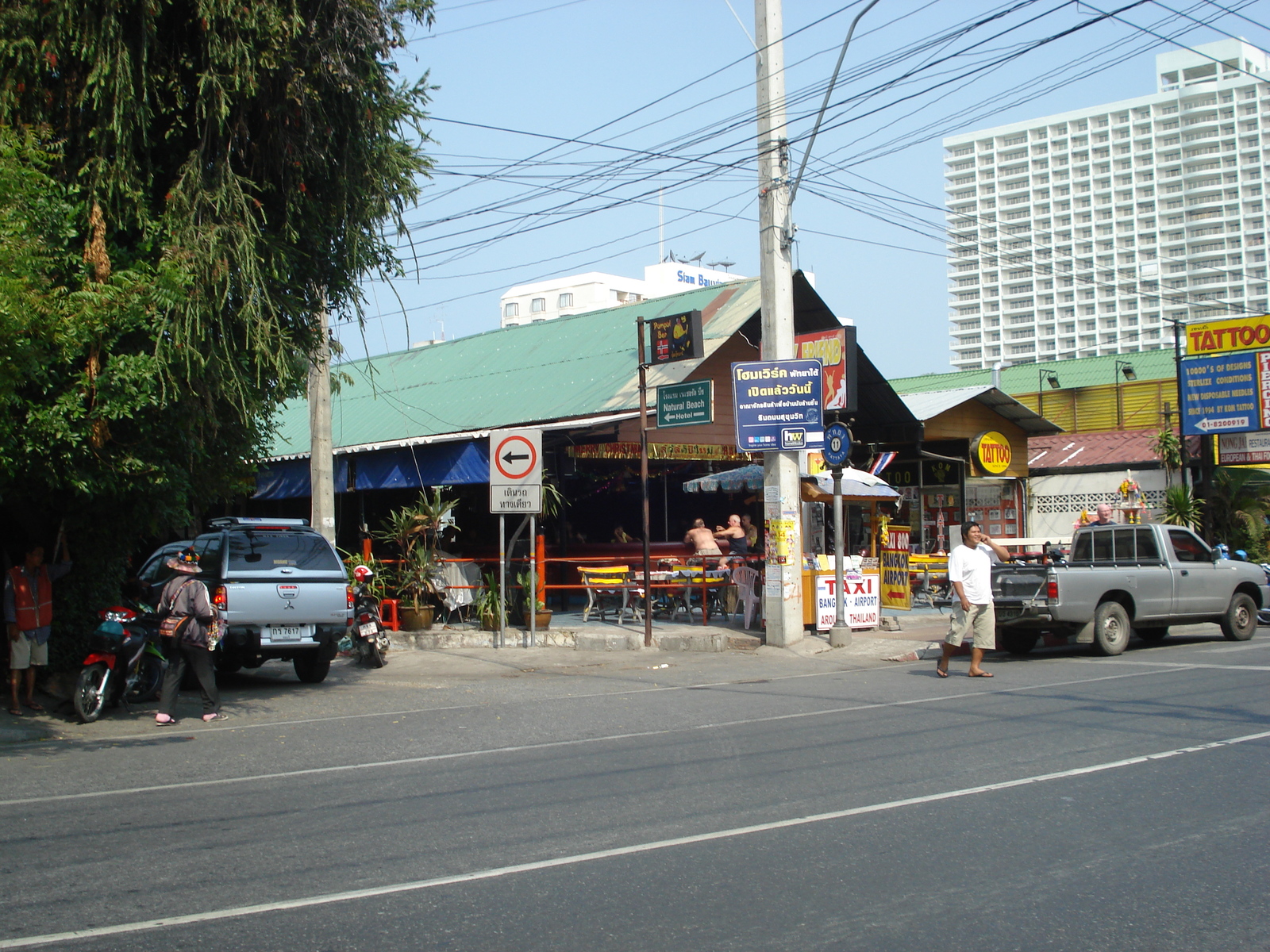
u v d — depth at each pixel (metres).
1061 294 177.88
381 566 18.22
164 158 11.52
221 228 10.86
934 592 23.14
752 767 8.21
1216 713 10.21
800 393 16.67
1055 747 8.79
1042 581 15.16
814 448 16.78
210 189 11.02
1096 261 174.88
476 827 6.63
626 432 21.03
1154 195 169.12
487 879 5.61
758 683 13.55
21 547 12.54
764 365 16.75
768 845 6.14
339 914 5.11
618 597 21.33
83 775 8.51
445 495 24.05
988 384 43.12
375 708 12.13
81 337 9.97
